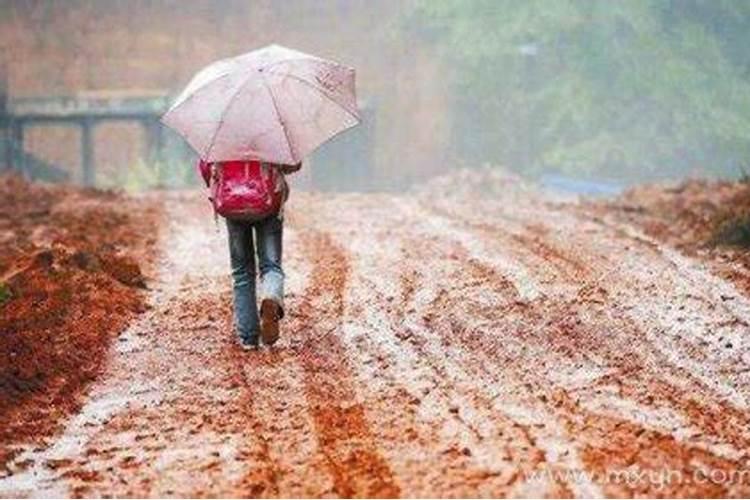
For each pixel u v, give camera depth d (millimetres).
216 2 112375
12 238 31781
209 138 17172
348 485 12062
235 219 18141
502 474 12148
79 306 21578
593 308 21031
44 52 110000
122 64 111000
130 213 39812
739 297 21578
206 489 12195
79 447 14039
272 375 17109
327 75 17938
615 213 37062
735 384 15891
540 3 108562
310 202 43656
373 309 21641
